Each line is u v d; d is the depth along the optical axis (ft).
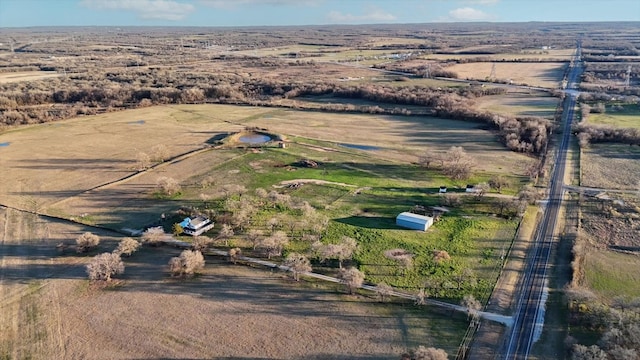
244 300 200.85
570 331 178.40
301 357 165.48
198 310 194.08
